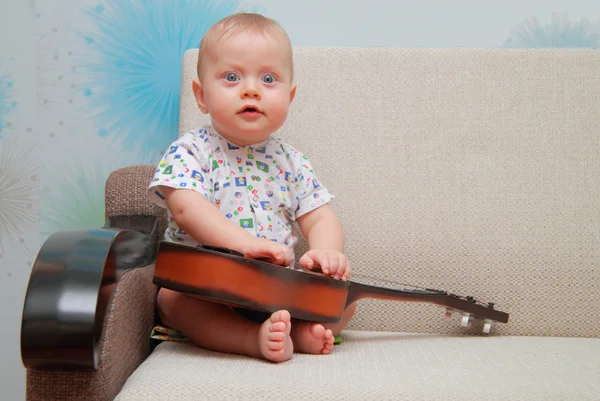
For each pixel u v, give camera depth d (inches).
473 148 49.2
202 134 43.4
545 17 60.1
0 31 58.4
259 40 40.9
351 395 26.6
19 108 58.5
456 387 27.7
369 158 49.1
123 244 32.5
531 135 49.4
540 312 46.8
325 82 50.3
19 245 58.7
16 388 58.3
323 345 34.7
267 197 43.9
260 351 32.9
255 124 41.1
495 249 47.6
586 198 48.4
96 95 58.8
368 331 46.2
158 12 59.2
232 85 40.9
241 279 31.4
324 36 60.1
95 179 58.9
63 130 58.7
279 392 26.6
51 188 58.7
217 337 35.0
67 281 27.4
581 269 47.3
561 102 49.9
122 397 26.6
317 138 49.4
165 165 40.9
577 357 35.5
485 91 50.1
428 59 50.8
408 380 28.6
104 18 58.9
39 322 26.5
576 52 51.0
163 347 36.8
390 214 48.2
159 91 59.3
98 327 27.4
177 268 32.1
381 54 50.9
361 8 60.1
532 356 35.5
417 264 47.5
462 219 48.0
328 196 46.0
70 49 58.7
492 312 43.7
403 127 49.6
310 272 35.6
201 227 38.0
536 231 47.8
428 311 46.6
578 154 49.1
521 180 48.7
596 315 46.8
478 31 60.3
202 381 27.5
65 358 26.5
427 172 48.9
